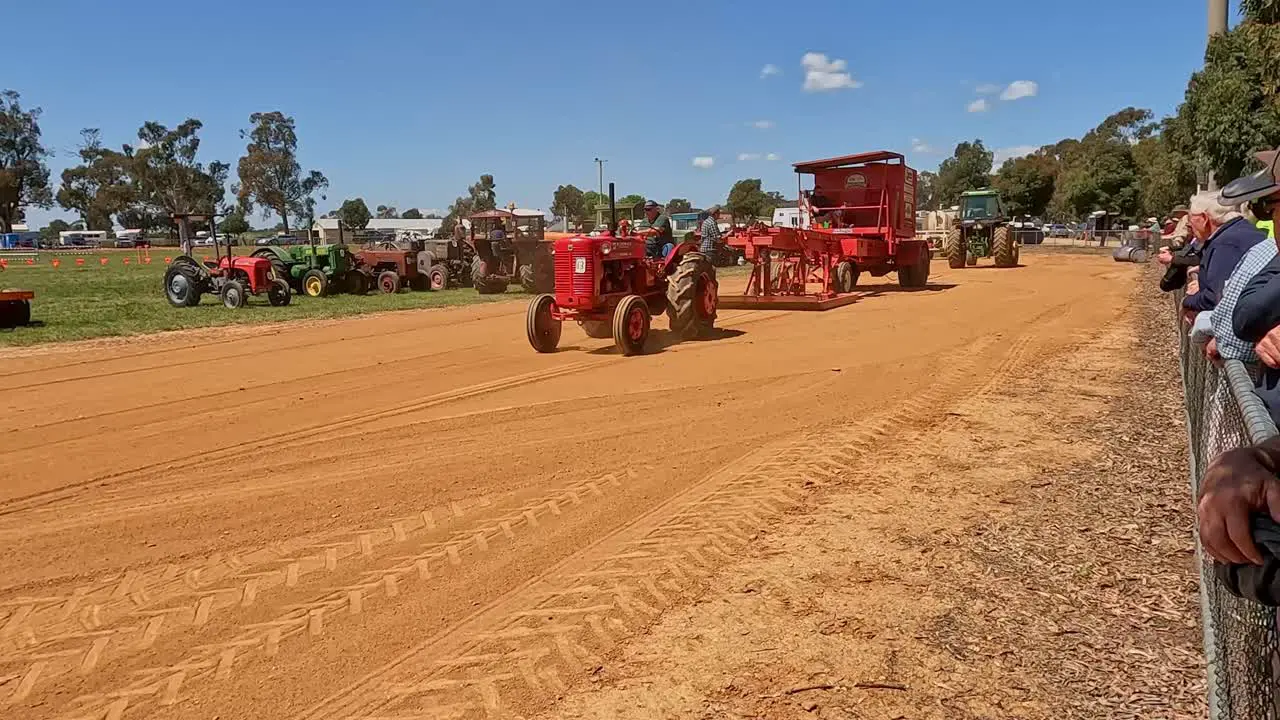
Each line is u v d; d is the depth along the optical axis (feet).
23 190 317.63
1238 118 27.61
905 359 31.55
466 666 10.96
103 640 11.68
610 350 35.24
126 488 17.84
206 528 15.57
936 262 100.58
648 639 11.52
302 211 321.52
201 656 11.27
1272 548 4.39
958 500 16.34
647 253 39.78
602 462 19.43
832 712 9.75
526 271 67.82
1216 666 8.01
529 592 12.98
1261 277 8.32
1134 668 10.36
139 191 324.60
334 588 13.17
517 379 29.12
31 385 29.07
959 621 11.68
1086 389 26.00
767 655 11.00
